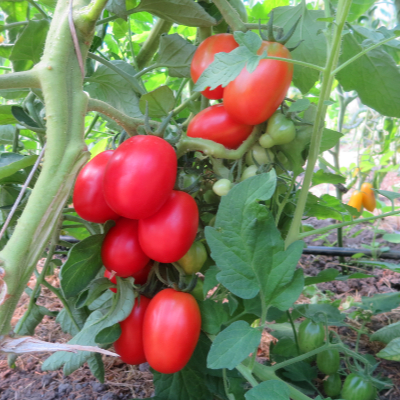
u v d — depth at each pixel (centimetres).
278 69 27
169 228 26
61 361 29
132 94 42
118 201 25
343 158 152
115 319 27
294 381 39
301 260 74
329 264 72
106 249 28
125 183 24
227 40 31
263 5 53
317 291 59
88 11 21
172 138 28
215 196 33
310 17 40
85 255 29
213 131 30
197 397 33
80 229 55
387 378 39
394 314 55
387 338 42
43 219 20
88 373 44
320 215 53
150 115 33
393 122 88
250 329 25
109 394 39
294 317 44
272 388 23
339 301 53
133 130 28
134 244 28
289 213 40
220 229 26
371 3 50
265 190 25
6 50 43
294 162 32
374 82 41
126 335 31
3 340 18
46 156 20
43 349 19
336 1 42
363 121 114
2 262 18
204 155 30
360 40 41
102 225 31
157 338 28
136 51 63
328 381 38
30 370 45
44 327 54
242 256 26
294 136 29
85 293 31
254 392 23
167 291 30
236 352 24
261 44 26
